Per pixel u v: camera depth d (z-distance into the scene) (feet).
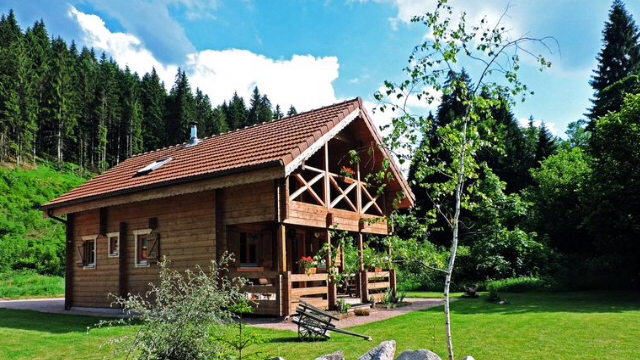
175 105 221.66
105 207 49.98
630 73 117.70
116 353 19.22
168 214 44.47
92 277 51.16
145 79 264.31
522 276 65.16
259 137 44.62
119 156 217.56
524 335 27.30
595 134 60.80
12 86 183.73
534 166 112.27
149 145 222.69
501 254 68.13
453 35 19.30
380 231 50.21
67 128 196.65
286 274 36.37
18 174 154.10
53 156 196.24
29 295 76.69
